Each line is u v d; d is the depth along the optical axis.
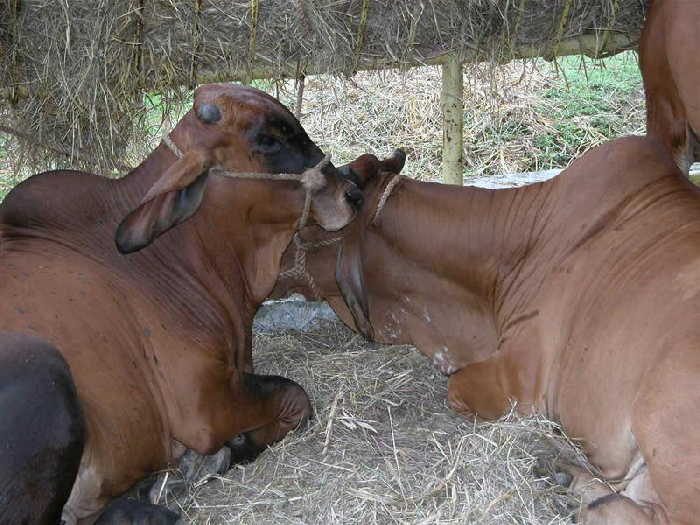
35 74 3.76
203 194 3.08
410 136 5.79
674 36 3.48
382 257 3.55
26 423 2.53
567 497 3.05
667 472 2.72
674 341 2.79
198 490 3.15
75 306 2.89
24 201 3.06
